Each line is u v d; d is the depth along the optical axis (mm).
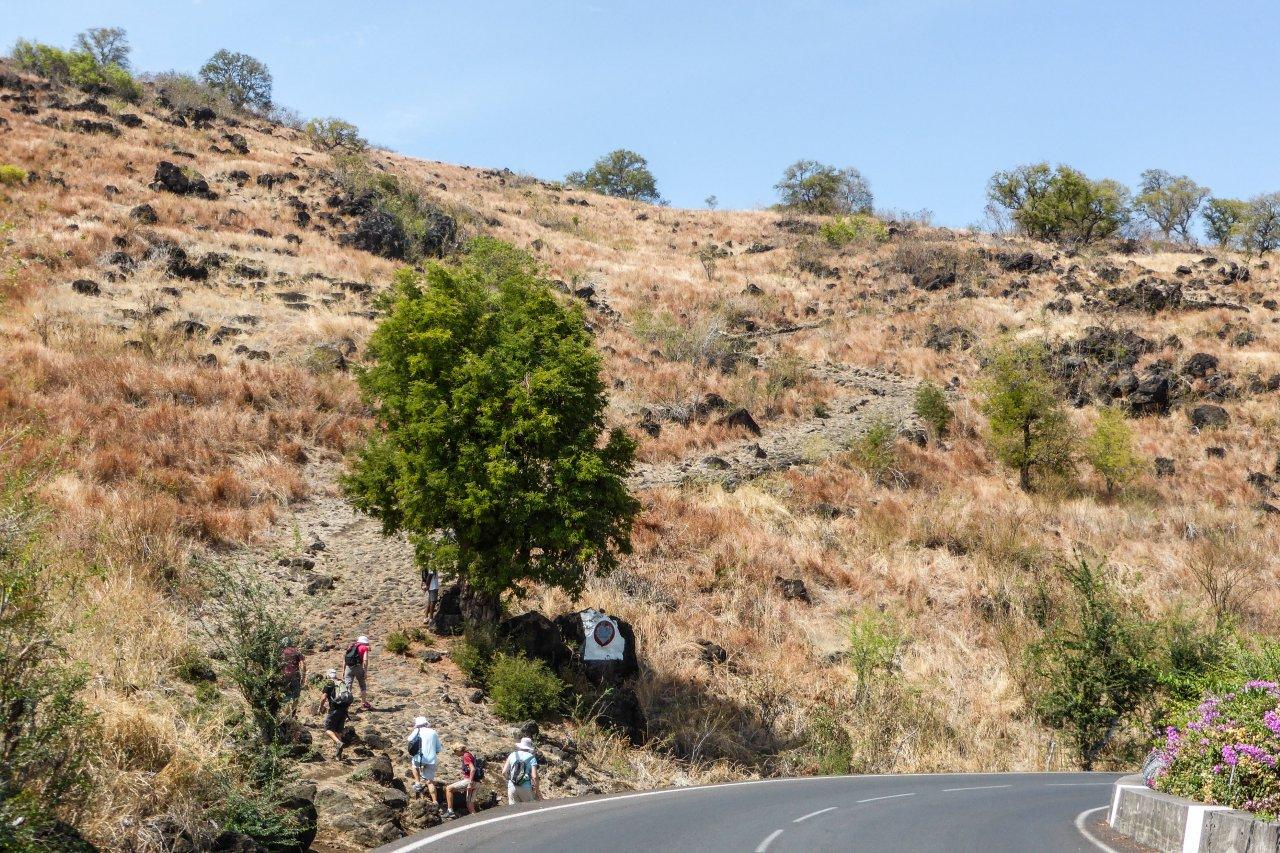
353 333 38625
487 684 17250
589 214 89688
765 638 23688
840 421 42125
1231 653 20750
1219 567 30562
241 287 42719
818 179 103375
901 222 92875
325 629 18562
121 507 19312
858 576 27812
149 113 74625
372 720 14445
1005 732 22438
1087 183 78750
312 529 23875
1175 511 35938
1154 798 10672
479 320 19609
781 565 27328
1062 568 24594
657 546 26672
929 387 42688
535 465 18844
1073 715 22281
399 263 53406
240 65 102188
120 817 8148
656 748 17922
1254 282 64438
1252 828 8852
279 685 11188
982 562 29578
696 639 22547
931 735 21438
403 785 12234
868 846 9562
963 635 25891
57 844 7051
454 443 18547
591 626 19297
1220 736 11117
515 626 19125
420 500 18219
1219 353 51469
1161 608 27828
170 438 25062
